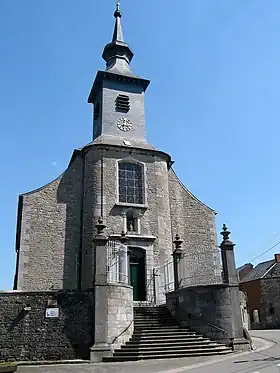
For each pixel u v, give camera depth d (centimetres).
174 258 1730
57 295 1402
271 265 3828
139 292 1934
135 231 2027
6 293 1380
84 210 2047
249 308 3688
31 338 1339
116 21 2794
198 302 1520
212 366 1088
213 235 2256
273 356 1235
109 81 2458
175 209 2258
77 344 1352
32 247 1939
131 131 2369
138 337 1426
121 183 2123
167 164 2319
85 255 1942
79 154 2206
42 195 2058
